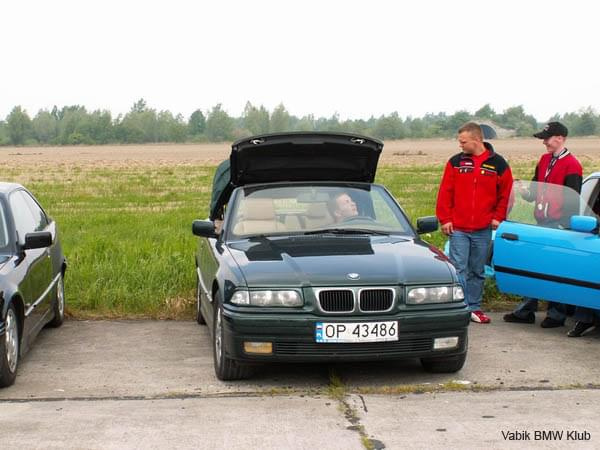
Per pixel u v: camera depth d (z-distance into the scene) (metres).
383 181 35.00
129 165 72.44
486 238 7.80
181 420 4.82
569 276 6.96
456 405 5.09
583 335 7.35
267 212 6.84
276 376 5.96
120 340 7.26
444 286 5.67
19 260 6.33
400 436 4.48
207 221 6.88
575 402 5.15
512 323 7.91
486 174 7.64
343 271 5.62
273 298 5.49
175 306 8.52
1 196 6.88
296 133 7.07
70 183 37.75
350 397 5.32
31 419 4.87
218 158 102.31
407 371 6.08
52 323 7.80
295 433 4.55
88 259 10.87
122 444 4.39
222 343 5.67
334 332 5.43
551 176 7.72
